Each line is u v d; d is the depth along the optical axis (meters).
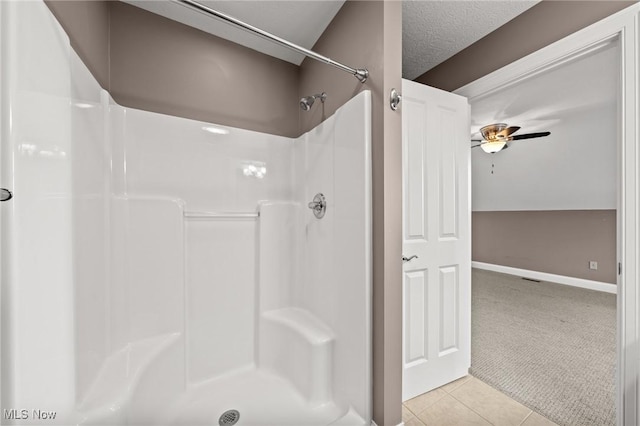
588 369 1.75
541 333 2.30
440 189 1.58
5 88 0.59
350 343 1.29
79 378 0.92
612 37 1.17
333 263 1.44
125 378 1.08
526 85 2.28
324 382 1.38
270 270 1.74
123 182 1.33
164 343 1.34
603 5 1.20
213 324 1.56
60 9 0.87
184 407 1.37
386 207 1.16
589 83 2.25
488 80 1.64
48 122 0.75
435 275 1.56
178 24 1.53
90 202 1.04
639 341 1.11
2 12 0.59
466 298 1.68
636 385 1.12
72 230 0.88
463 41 1.74
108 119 1.23
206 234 1.56
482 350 2.00
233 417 1.32
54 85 0.78
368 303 1.20
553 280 4.25
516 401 1.45
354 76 1.31
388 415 1.16
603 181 3.54
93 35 1.14
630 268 1.12
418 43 1.75
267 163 1.79
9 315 0.59
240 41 1.70
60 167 0.81
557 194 4.08
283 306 1.78
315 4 1.42
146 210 1.38
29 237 0.66
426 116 1.53
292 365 1.51
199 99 1.59
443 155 1.59
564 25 1.32
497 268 5.03
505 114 2.91
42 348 0.71
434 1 1.41
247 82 1.75
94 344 1.05
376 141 1.19
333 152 1.45
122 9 1.38
